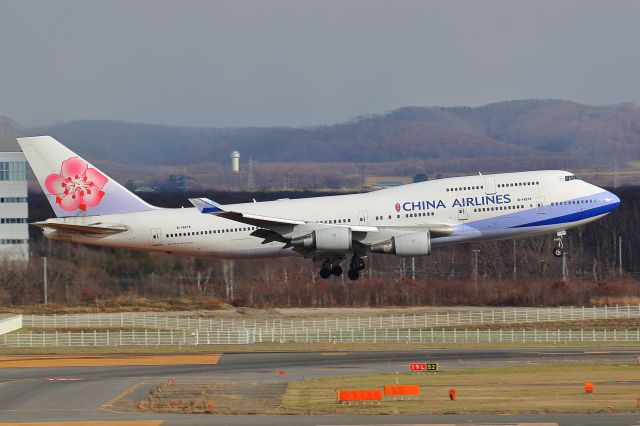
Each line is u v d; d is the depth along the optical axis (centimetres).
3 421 16288
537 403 17188
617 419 15550
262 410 16962
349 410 16800
